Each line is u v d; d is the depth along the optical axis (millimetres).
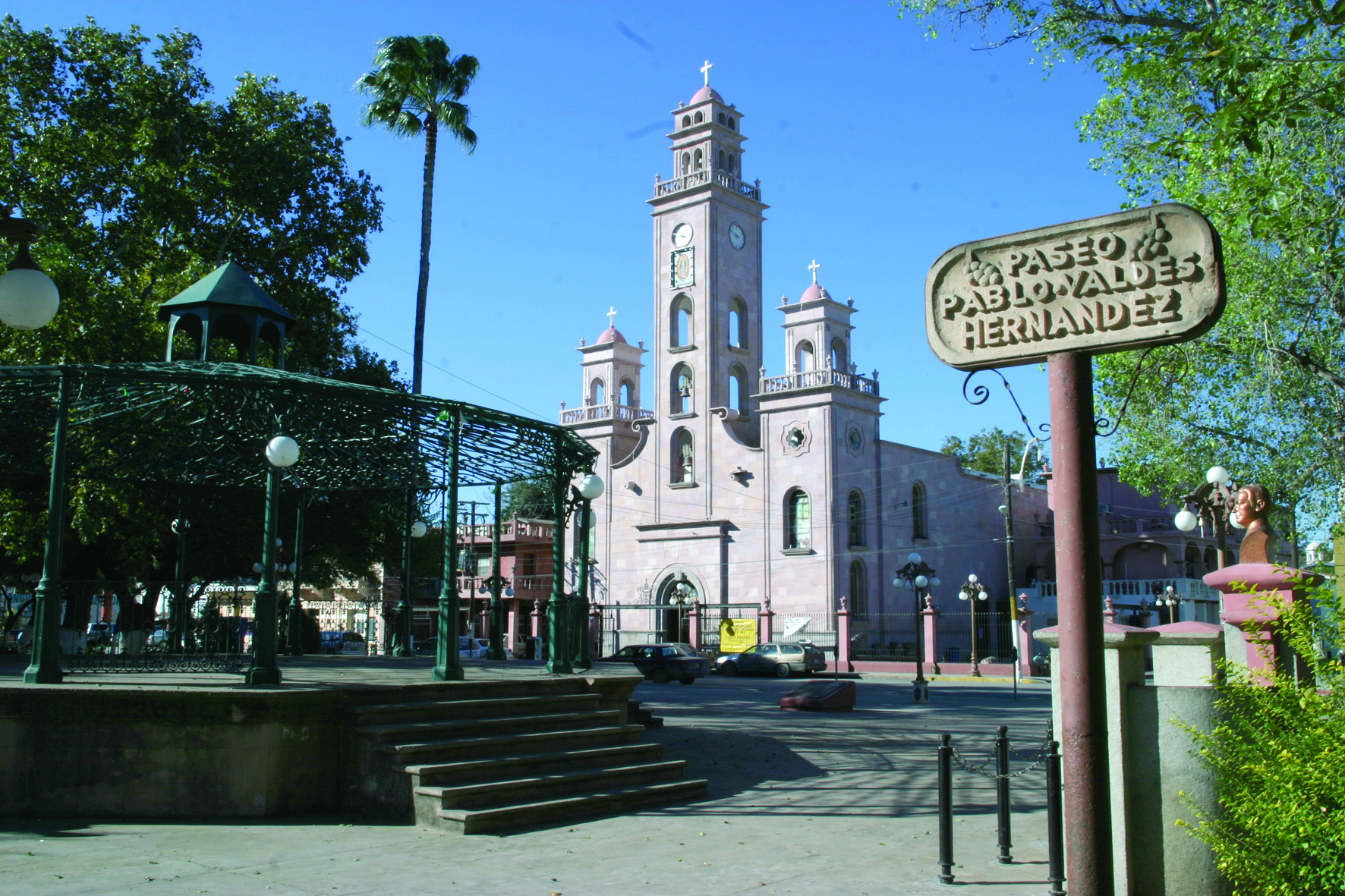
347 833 10109
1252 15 14773
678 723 20734
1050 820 7750
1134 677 7414
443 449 15297
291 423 13547
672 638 55750
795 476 52031
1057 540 5820
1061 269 6012
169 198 26969
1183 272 5668
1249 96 11344
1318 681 6727
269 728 11008
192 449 17203
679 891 8000
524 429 14750
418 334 31766
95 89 27062
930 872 8562
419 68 32062
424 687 12180
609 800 11297
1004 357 6156
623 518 57875
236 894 7875
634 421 57875
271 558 12164
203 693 10812
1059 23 17422
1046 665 45844
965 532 59531
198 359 16734
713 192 55344
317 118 31297
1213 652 9719
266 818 10812
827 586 50250
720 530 53688
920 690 30969
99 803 10797
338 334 31031
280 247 29594
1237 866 6047
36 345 22578
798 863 8891
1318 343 20406
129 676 12883
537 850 9383
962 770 14680
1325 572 14969
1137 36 12602
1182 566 55000
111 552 28797
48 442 16078
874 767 14906
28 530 24578
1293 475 24047
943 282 6426
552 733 12250
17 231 7320
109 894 7797
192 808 10789
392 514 29203
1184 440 24281
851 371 53031
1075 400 5887
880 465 53969
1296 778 5828
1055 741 7832
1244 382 22844
